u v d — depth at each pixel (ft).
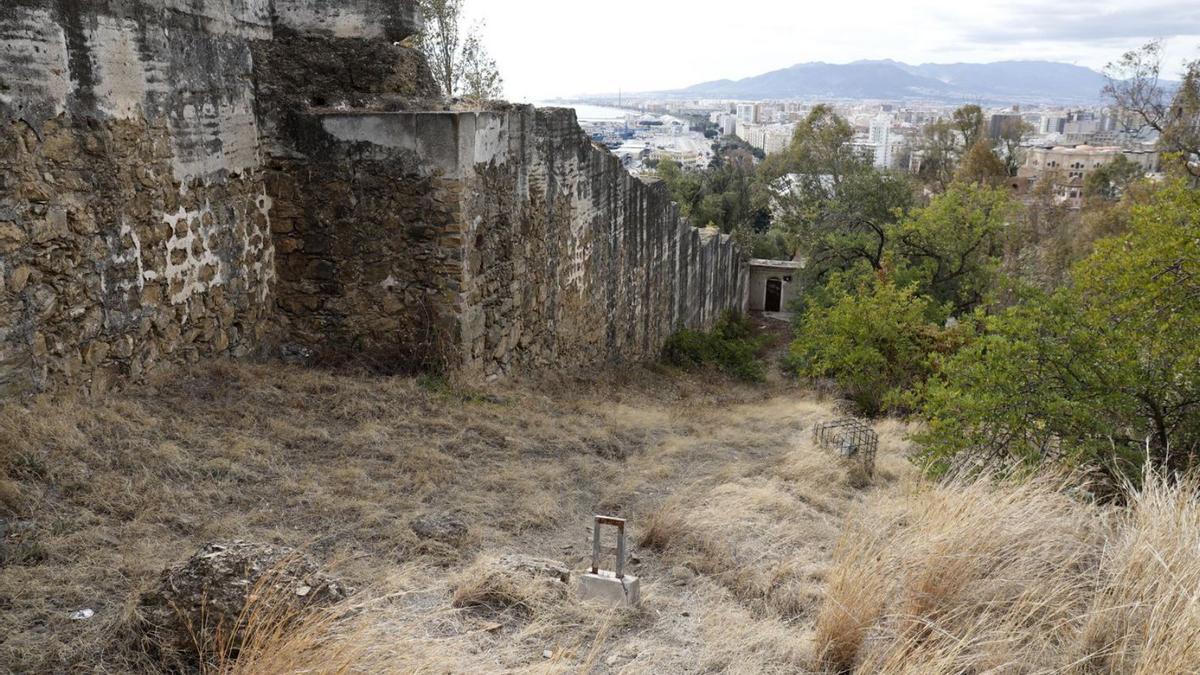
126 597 12.46
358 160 28.53
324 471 19.34
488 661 11.31
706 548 17.26
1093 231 97.45
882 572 13.94
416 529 16.70
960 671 11.64
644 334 56.80
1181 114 84.33
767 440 30.76
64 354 19.92
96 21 20.39
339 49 29.22
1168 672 10.50
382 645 10.37
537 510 18.95
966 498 16.06
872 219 105.29
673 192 117.60
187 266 24.64
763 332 92.84
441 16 58.70
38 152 18.86
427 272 28.94
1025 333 25.53
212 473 17.94
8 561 13.20
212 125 25.66
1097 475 22.40
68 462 16.67
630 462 24.77
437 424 24.21
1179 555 13.37
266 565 11.69
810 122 129.18
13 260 18.38
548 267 38.42
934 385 28.78
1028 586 13.58
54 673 10.45
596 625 13.33
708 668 12.39
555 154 38.19
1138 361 23.81
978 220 75.51
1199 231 23.81
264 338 29.09
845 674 12.35
